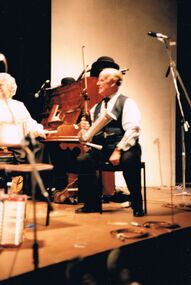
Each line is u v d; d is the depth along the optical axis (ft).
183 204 14.48
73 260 7.53
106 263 8.39
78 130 14.38
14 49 21.07
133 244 9.10
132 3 20.53
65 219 11.72
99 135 12.82
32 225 10.77
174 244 10.44
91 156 12.88
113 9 20.33
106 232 10.07
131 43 20.59
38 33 21.39
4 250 8.33
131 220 11.65
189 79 22.79
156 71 20.95
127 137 12.01
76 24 20.01
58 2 19.83
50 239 9.30
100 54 20.31
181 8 22.11
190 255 11.05
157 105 20.98
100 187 12.62
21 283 6.85
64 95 16.80
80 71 20.08
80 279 7.48
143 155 20.75
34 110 20.06
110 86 12.85
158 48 20.92
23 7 20.85
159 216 12.37
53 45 19.89
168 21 21.01
